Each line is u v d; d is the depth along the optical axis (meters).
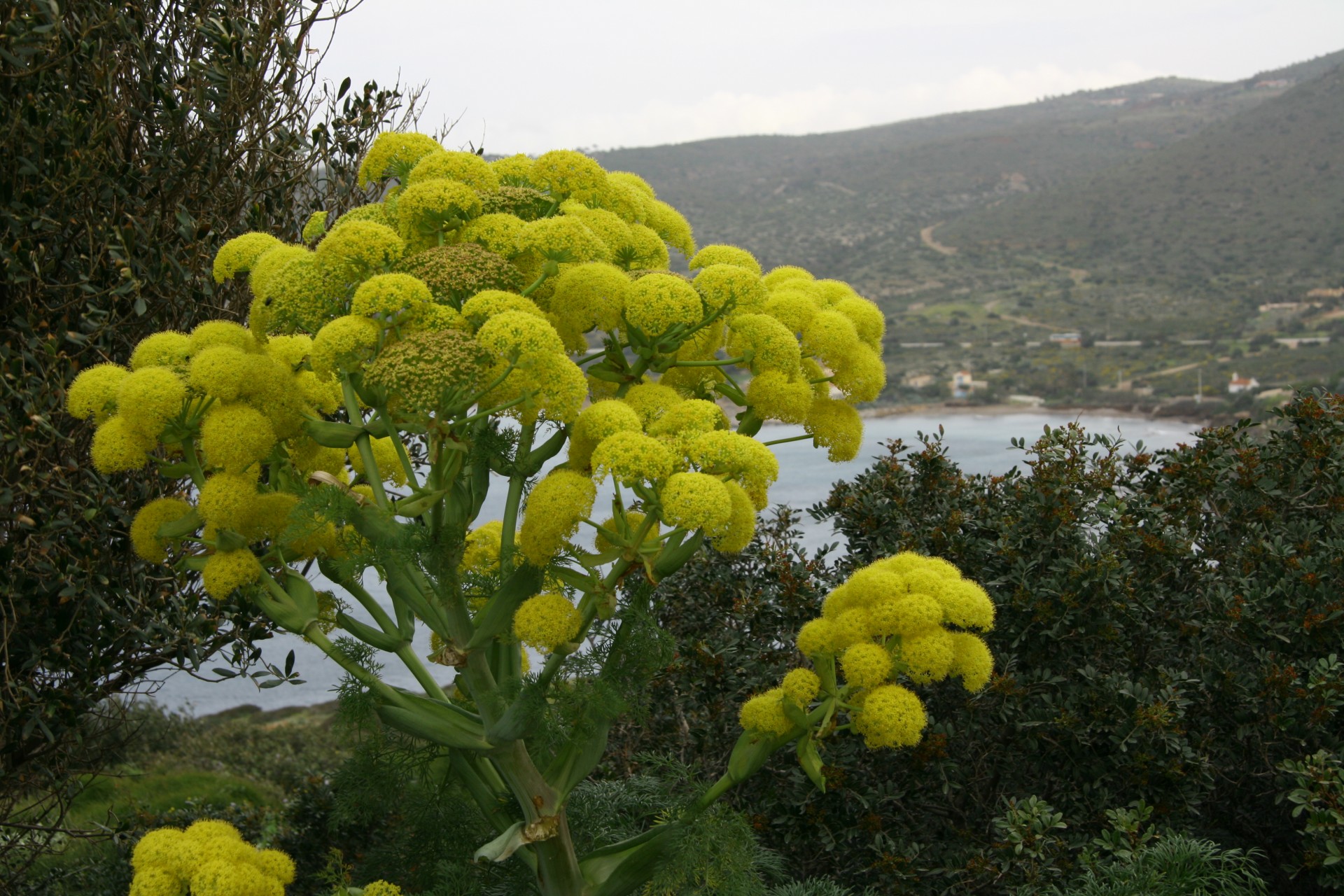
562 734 2.44
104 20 3.93
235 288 4.55
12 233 3.59
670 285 2.41
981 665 2.50
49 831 4.38
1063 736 4.20
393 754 2.93
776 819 4.29
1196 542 5.14
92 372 2.48
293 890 4.94
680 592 5.17
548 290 2.52
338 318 2.32
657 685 4.89
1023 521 4.93
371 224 2.34
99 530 3.74
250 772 11.27
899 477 5.41
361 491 2.74
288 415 2.44
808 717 2.56
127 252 3.76
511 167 2.85
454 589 2.50
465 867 3.01
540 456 2.55
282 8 4.63
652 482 2.32
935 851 4.25
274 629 4.23
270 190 4.76
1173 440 28.92
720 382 2.73
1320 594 4.25
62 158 3.71
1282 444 5.12
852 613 2.51
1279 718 3.93
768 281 3.01
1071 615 4.41
